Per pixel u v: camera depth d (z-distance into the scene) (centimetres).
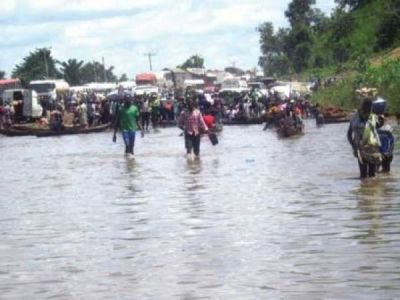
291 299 846
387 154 1936
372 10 10912
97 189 1931
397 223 1258
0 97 7081
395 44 8775
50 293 922
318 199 1566
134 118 2995
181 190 1820
